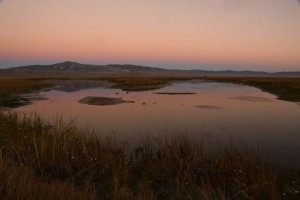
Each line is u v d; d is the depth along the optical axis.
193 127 20.02
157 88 67.69
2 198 5.54
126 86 70.25
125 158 9.89
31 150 9.69
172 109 29.38
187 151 10.43
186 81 113.56
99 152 10.09
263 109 29.67
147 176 9.30
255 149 14.00
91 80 101.19
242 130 18.97
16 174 6.79
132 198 7.35
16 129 13.44
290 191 8.16
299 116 24.95
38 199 5.80
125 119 23.19
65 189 6.75
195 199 7.60
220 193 7.52
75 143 10.55
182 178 9.00
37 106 31.38
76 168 9.08
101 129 19.05
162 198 7.98
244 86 77.44
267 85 67.12
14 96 42.59
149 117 24.28
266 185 7.75
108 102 34.41
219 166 9.37
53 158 9.15
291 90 49.84
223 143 15.15
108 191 7.94
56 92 53.41
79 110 28.38
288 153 13.37
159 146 12.20
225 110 28.88
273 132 18.34
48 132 12.40
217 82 107.00
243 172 8.42
